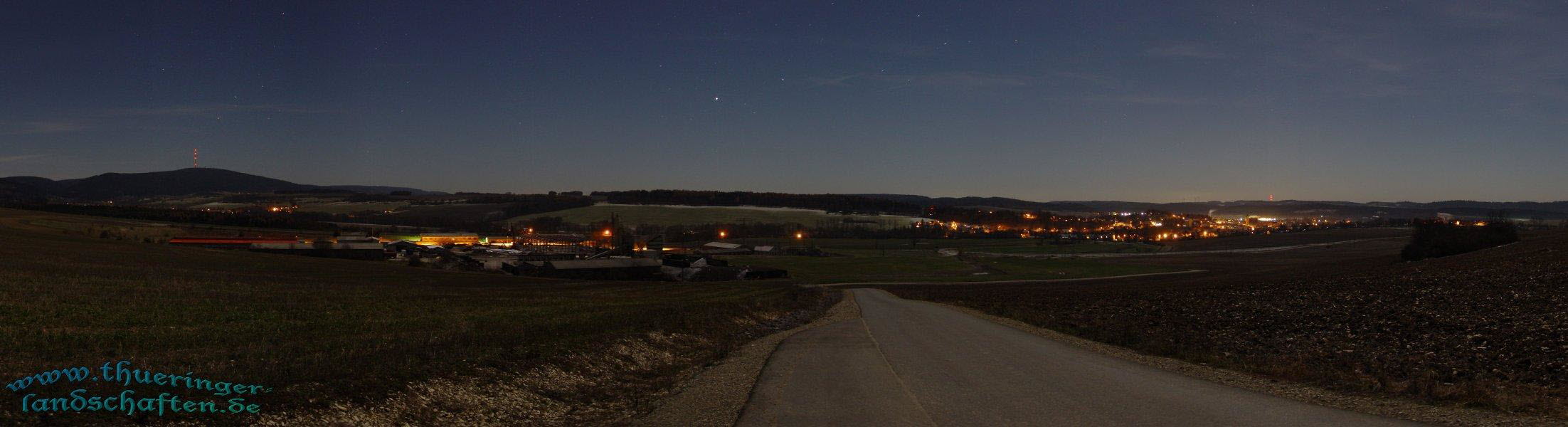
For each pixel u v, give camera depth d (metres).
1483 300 29.64
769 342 26.09
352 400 11.06
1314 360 19.52
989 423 11.52
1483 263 50.25
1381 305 31.47
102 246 67.62
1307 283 50.91
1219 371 17.17
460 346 16.16
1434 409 12.16
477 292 44.25
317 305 28.58
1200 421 11.52
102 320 19.92
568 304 35.41
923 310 46.09
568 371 16.02
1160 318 33.72
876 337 26.81
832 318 39.03
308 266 64.94
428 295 37.56
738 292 59.47
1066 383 15.47
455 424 11.58
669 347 21.97
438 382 12.87
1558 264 39.47
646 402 14.27
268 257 74.56
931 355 20.92
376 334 19.64
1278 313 32.22
